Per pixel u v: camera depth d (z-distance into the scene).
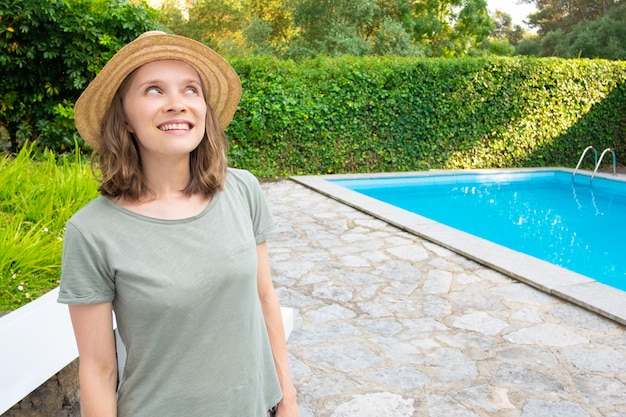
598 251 6.37
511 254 4.89
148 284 1.06
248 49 24.39
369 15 22.64
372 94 9.66
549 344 3.25
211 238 1.13
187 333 1.09
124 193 1.15
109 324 1.10
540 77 10.59
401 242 5.47
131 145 1.17
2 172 3.72
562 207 8.69
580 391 2.75
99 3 7.27
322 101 9.45
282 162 9.49
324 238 5.61
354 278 4.41
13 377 1.57
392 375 2.90
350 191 7.96
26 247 2.65
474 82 10.23
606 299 3.78
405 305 3.86
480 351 3.17
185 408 1.11
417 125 10.12
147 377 1.10
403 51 20.98
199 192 1.21
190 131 1.16
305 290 4.13
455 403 2.64
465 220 7.89
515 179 10.47
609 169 11.28
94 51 7.34
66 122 7.32
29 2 6.71
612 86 11.12
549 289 4.02
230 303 1.13
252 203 1.35
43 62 7.34
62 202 3.51
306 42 23.38
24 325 1.88
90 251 1.05
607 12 25.81
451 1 24.27
